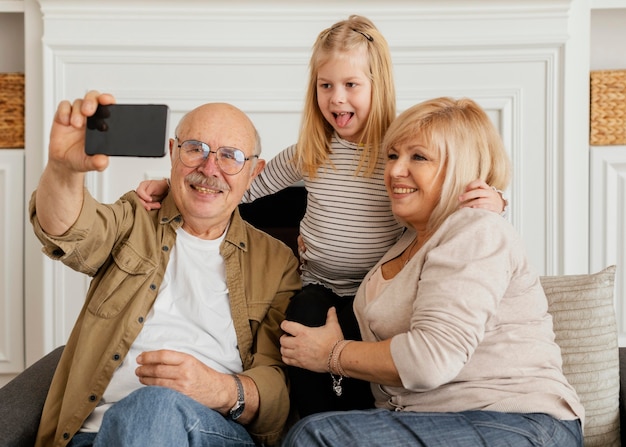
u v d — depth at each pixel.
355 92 1.87
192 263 1.77
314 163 1.93
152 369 1.51
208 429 1.48
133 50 2.80
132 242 1.74
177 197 1.73
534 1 2.73
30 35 2.85
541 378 1.48
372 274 1.70
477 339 1.42
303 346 1.58
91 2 2.78
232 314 1.76
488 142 1.62
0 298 2.92
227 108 1.76
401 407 1.52
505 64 2.79
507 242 1.49
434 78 2.80
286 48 2.79
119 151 1.36
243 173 1.74
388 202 1.86
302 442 1.37
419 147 1.60
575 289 1.78
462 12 2.76
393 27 2.77
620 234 2.85
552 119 2.79
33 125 2.87
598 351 1.74
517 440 1.37
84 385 1.66
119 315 1.70
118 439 1.36
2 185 2.89
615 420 1.73
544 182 2.81
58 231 1.56
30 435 1.62
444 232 1.53
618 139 2.84
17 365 2.94
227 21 2.79
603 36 3.02
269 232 2.46
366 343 1.53
